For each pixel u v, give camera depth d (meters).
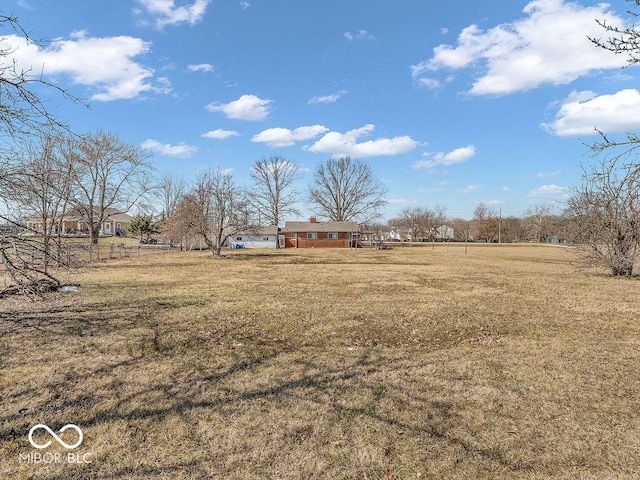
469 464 2.79
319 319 7.55
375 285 12.91
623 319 7.73
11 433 3.13
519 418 3.48
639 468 2.74
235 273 16.61
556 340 6.14
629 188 4.57
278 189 53.00
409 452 2.93
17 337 5.96
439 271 18.17
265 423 3.34
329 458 2.84
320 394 3.96
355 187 56.75
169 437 3.10
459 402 3.80
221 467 2.72
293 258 27.91
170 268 18.66
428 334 6.54
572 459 2.86
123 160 33.28
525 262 24.75
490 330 6.83
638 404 3.77
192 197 28.02
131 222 49.25
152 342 5.81
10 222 5.62
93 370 4.57
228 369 4.68
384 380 4.37
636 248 14.59
